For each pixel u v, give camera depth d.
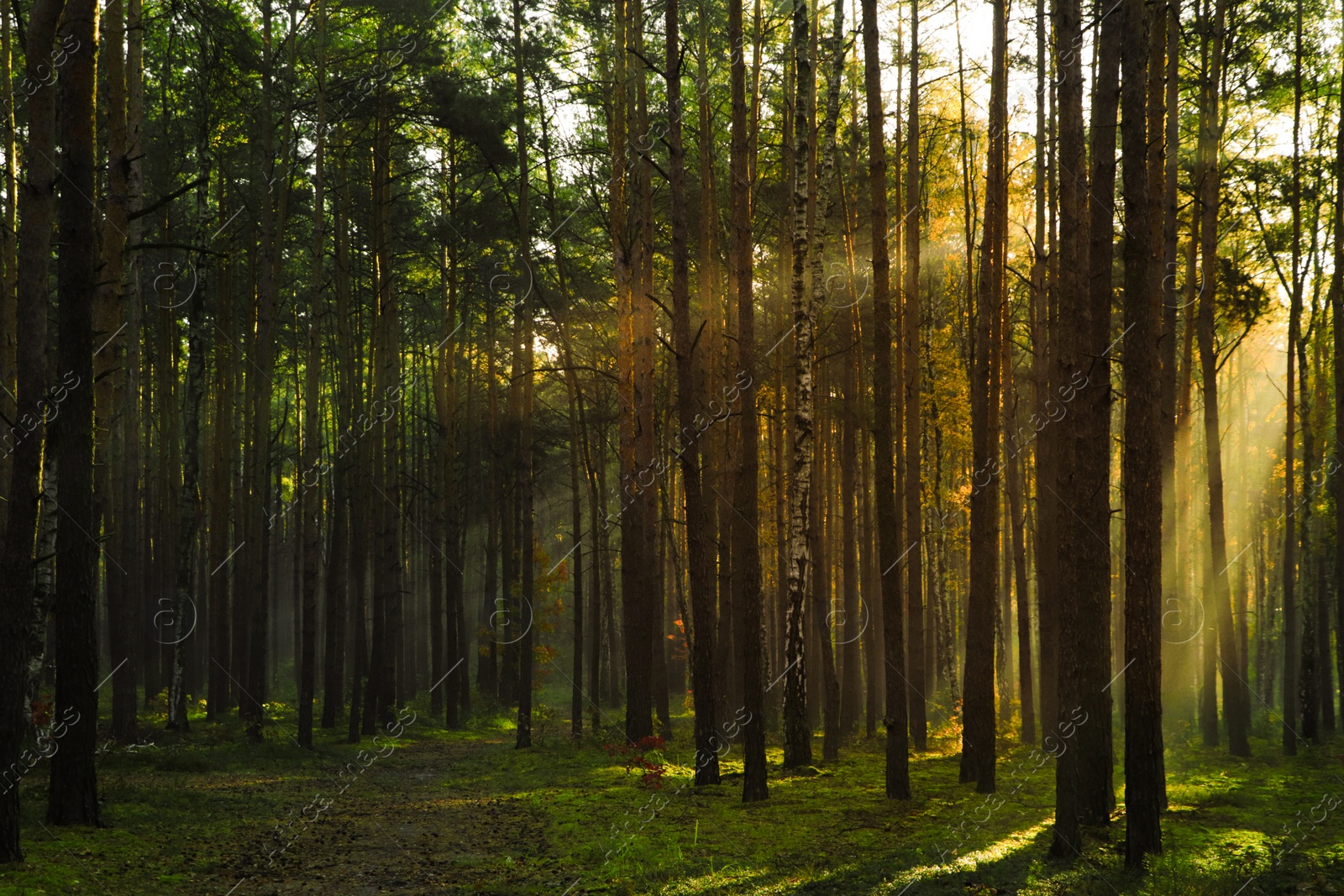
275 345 35.75
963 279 26.19
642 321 22.12
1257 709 33.69
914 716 20.95
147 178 26.11
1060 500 15.26
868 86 14.89
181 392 37.38
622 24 23.16
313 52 27.12
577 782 18.45
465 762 23.38
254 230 28.47
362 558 28.83
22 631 10.32
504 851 12.47
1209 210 20.73
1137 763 10.46
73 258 11.58
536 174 30.94
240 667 30.39
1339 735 25.56
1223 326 24.52
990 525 15.89
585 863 11.64
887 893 9.61
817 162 21.91
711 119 24.09
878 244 14.75
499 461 37.00
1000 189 17.78
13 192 19.91
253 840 12.64
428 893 10.23
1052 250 20.41
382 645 29.84
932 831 12.52
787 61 22.88
